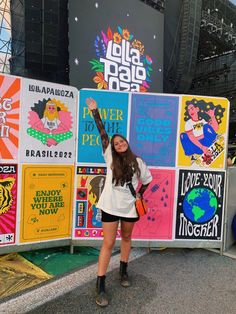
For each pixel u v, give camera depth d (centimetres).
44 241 391
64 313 279
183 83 2278
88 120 398
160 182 410
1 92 354
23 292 312
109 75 1218
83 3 1133
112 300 301
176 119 407
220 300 305
